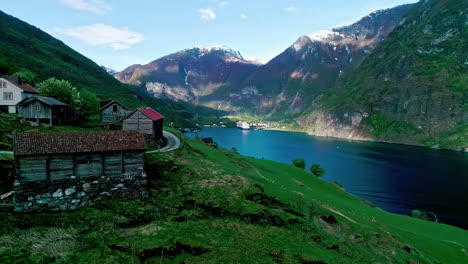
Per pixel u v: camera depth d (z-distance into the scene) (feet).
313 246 102.17
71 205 96.37
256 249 87.86
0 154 113.29
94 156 102.22
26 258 62.90
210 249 81.41
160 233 83.82
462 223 252.62
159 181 128.57
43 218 85.10
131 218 91.71
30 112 188.44
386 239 131.85
